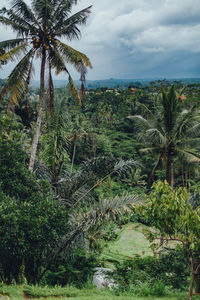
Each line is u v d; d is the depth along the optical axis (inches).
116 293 366.9
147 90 4431.6
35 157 538.9
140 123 799.1
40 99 532.1
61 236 398.3
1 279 357.7
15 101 516.4
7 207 345.7
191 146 743.7
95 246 604.4
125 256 793.6
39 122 528.4
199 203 348.2
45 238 349.4
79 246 424.2
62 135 530.6
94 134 1668.3
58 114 523.2
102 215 383.2
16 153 413.4
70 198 478.0
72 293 342.6
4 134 428.8
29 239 343.3
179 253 383.6
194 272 314.0
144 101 2760.8
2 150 403.5
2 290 300.7
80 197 479.5
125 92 3777.1
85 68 517.3
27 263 398.6
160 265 406.0
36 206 368.2
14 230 321.4
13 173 402.9
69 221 435.5
